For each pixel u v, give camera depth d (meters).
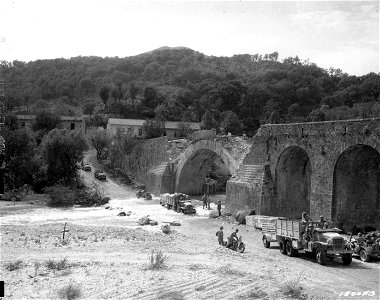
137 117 120.50
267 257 22.73
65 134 65.25
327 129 30.45
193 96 125.00
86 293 14.19
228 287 15.09
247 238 29.47
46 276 16.25
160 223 36.19
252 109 113.00
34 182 57.78
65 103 159.50
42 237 26.00
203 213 43.28
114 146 81.19
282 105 113.94
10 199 51.31
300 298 14.26
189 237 29.17
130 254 21.03
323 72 139.00
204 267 18.17
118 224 35.16
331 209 29.52
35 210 43.84
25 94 160.00
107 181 70.19
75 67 196.38
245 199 37.75
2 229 29.06
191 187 60.84
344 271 19.80
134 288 14.75
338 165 29.62
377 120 26.89
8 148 55.78
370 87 101.38
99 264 18.41
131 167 77.06
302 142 32.81
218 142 48.47
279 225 24.31
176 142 62.59
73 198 48.59
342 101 102.62
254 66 198.12
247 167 39.66
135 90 132.25
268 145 37.06
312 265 21.02
